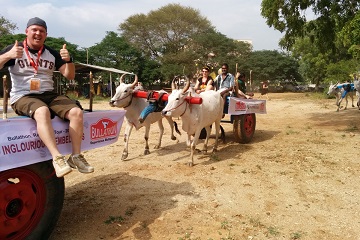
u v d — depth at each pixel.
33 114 3.38
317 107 19.73
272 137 9.82
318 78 40.34
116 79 36.59
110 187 5.59
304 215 4.63
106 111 4.32
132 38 49.81
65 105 3.66
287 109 18.92
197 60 45.66
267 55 50.56
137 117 7.29
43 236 3.62
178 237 3.97
